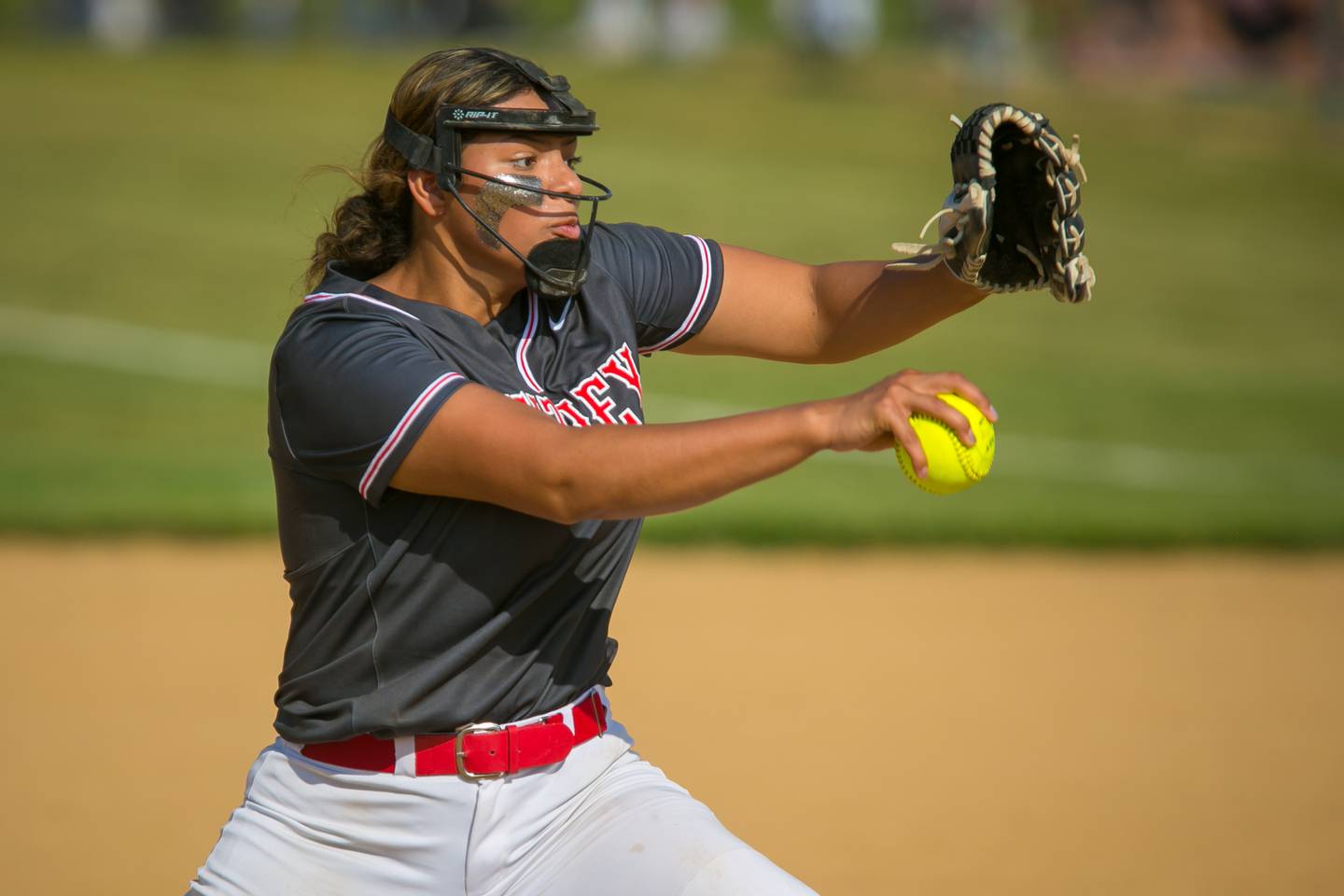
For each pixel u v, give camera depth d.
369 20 110.75
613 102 90.25
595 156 77.25
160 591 26.19
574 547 9.45
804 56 101.06
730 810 17.67
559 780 9.77
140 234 59.88
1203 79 103.12
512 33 113.19
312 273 10.15
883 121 90.00
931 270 10.80
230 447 37.41
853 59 104.50
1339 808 18.14
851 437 8.13
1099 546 31.08
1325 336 56.38
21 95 82.81
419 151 9.32
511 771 9.57
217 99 84.94
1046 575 29.12
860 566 29.56
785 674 22.92
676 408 42.53
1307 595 28.00
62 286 53.00
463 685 9.48
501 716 9.59
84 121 77.94
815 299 11.26
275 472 9.45
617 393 9.97
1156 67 104.56
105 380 43.06
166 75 91.06
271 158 73.19
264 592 26.31
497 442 8.41
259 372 44.94
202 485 32.88
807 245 64.31
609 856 9.42
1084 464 38.66
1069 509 33.44
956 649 24.41
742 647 24.27
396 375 8.68
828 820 17.44
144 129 77.25
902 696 22.06
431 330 9.41
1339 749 20.25
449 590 9.20
